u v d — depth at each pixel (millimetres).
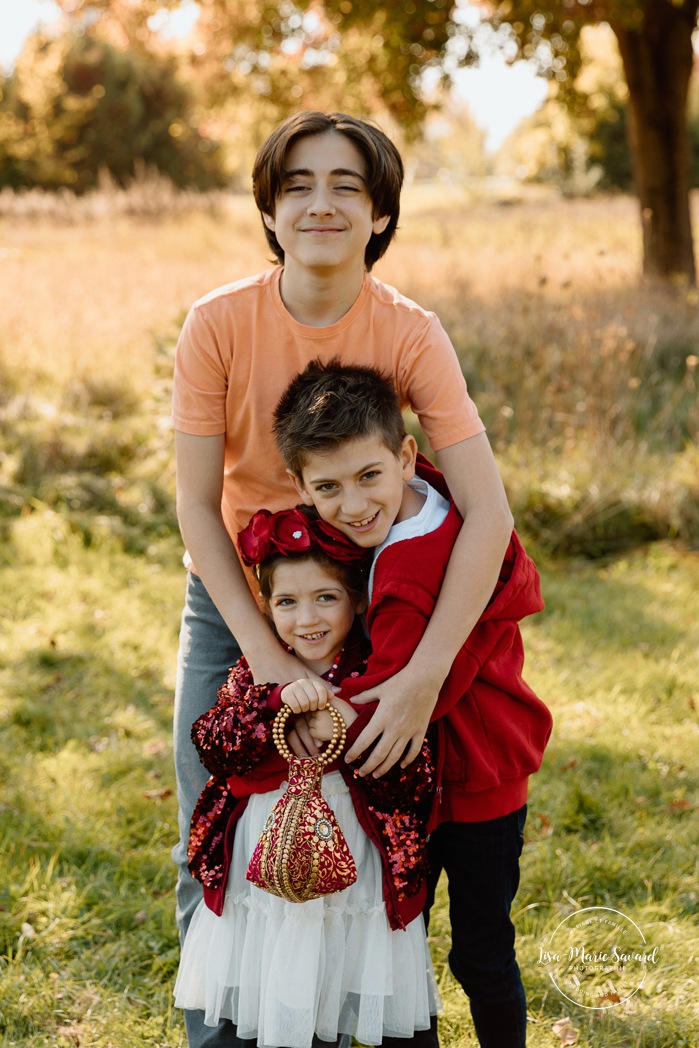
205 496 2113
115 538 5996
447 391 2029
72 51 31375
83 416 7844
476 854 1994
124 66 31750
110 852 3127
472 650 1966
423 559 1904
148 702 4191
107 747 3801
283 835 1812
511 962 2051
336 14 10781
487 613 1975
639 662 4402
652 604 5145
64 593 5266
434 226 20219
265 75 13047
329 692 1891
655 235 11953
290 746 1892
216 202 21203
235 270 12602
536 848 3154
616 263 12758
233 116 14312
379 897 1916
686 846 3166
